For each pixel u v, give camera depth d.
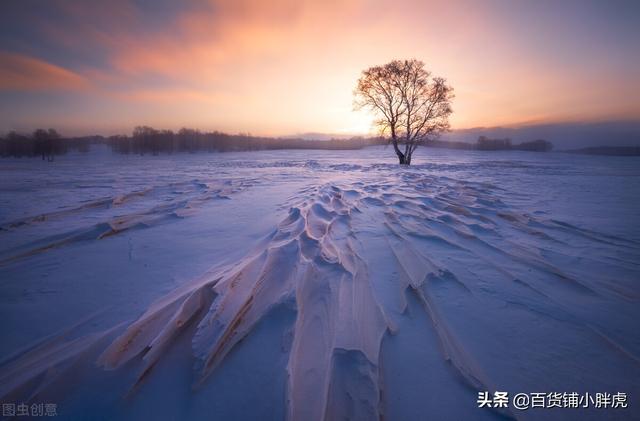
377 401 1.50
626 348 1.92
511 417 1.43
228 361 1.68
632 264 3.23
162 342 1.79
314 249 3.37
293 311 2.14
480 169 16.48
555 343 1.97
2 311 2.23
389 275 2.89
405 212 5.53
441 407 1.48
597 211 5.76
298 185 9.23
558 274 2.98
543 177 12.12
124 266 3.08
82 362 1.65
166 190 8.42
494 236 4.20
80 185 9.81
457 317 2.24
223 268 2.95
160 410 1.41
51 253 3.46
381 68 19.34
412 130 20.14
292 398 1.46
